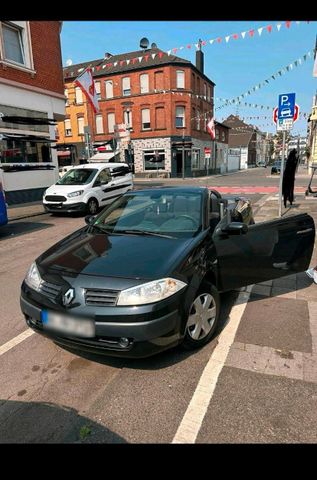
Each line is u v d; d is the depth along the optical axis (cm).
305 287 471
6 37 1298
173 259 294
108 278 272
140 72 3161
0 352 317
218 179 3020
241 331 349
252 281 384
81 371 286
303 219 425
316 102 2091
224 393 256
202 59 3491
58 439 218
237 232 345
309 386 263
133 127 3303
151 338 258
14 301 439
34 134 1427
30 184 1420
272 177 3186
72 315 265
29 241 775
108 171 1229
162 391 260
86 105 3356
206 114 3659
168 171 3250
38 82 1432
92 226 404
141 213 402
